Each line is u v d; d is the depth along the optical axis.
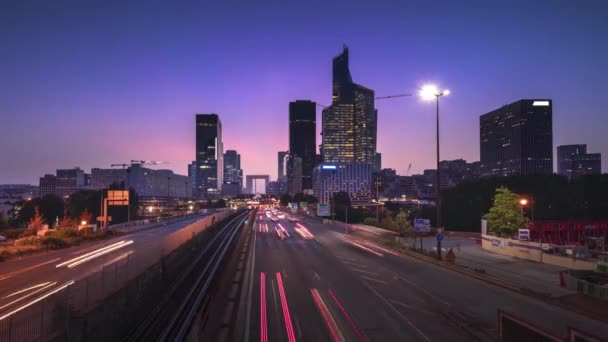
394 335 22.69
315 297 31.12
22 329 19.19
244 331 23.31
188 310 24.64
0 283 33.19
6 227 89.69
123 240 69.25
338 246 65.25
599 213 106.44
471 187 120.19
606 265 37.56
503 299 30.41
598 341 14.81
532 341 17.06
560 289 35.62
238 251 58.31
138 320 22.27
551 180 113.81
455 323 24.86
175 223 118.50
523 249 55.31
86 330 18.61
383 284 35.78
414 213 136.50
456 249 64.81
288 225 116.62
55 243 58.38
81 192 133.00
